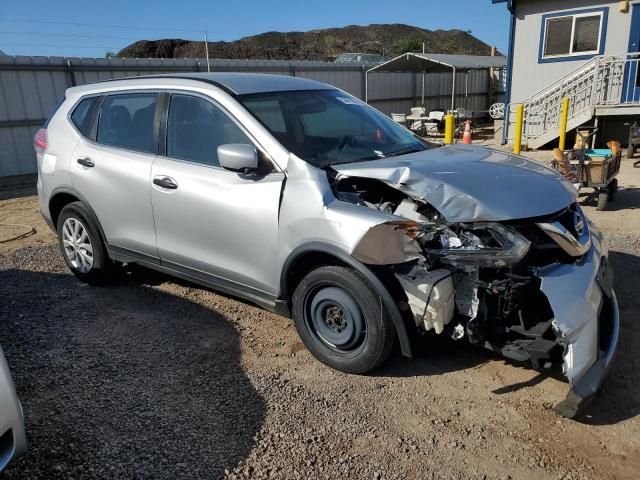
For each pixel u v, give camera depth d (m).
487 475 2.60
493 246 2.98
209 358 3.71
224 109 3.87
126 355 3.77
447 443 2.83
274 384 3.38
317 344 3.56
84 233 4.94
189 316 4.37
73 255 5.12
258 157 3.62
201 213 3.88
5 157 12.27
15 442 2.40
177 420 3.04
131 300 4.71
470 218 3.01
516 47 15.60
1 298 4.82
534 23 15.12
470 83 26.17
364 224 3.07
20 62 12.15
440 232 3.04
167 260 4.29
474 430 2.92
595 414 3.03
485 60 23.19
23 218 8.41
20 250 6.37
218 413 3.10
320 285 3.41
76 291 4.96
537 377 3.39
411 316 3.20
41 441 2.88
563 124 12.80
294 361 3.65
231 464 2.70
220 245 3.85
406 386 3.34
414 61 19.73
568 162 7.35
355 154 3.81
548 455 2.72
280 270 3.54
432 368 3.53
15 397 2.41
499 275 2.99
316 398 3.23
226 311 4.45
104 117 4.73
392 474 2.62
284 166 3.52
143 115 4.40
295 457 2.74
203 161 3.95
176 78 4.30
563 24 14.63
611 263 5.23
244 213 3.63
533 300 3.04
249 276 3.76
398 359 3.65
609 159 7.22
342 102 4.46
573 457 2.70
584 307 2.88
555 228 3.08
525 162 3.78
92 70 13.38
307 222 3.31
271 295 3.69
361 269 3.13
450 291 3.04
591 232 3.59
